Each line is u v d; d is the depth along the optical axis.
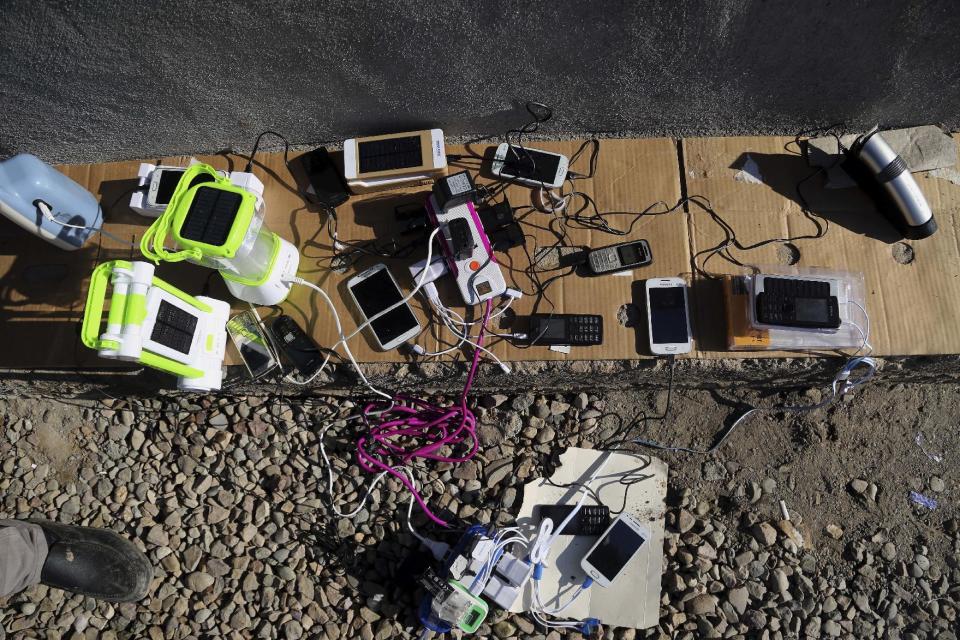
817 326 1.78
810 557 2.07
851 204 1.98
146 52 1.64
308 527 2.10
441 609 1.83
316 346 1.94
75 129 1.95
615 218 2.00
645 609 2.01
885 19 1.57
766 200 2.00
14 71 1.68
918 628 2.02
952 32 1.61
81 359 1.93
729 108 1.94
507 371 1.91
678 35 1.63
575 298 1.94
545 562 2.04
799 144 2.04
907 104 1.92
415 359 1.93
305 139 2.07
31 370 1.96
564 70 1.77
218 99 1.85
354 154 1.95
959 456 2.14
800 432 2.16
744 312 1.85
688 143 2.05
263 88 1.81
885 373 2.01
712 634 2.01
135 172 2.11
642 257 1.94
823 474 2.13
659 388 2.16
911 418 2.16
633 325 1.92
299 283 1.94
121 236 2.04
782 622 2.02
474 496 2.09
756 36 1.64
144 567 2.06
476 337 1.93
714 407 2.17
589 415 2.14
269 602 2.05
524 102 1.91
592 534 2.03
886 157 1.83
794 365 1.91
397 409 2.09
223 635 2.05
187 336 1.72
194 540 2.12
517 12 1.55
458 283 1.90
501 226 1.96
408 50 1.68
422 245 1.98
